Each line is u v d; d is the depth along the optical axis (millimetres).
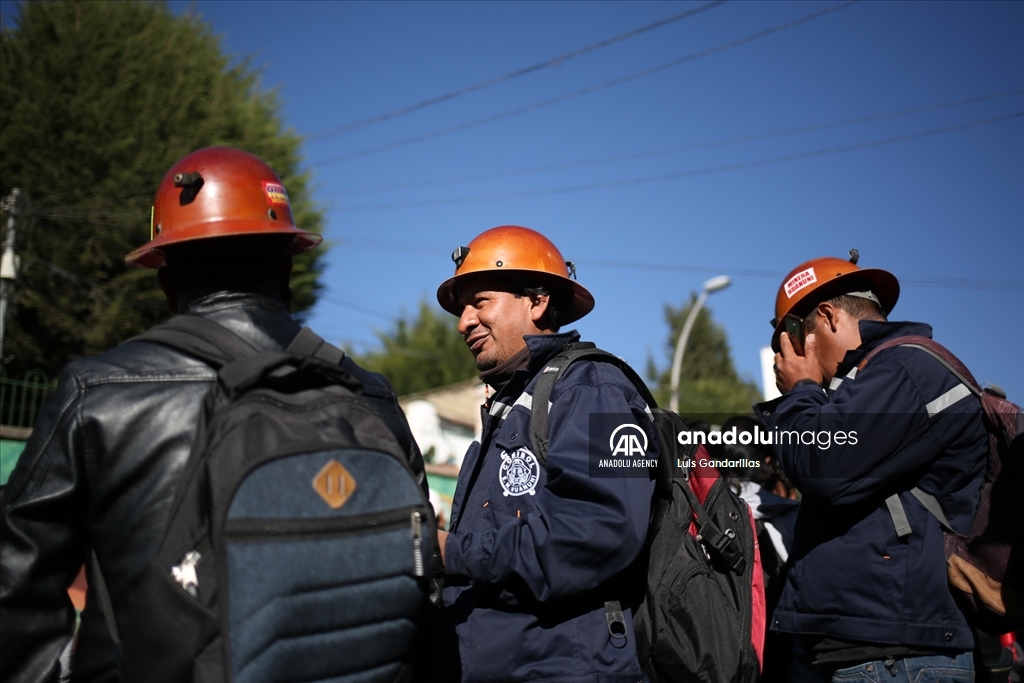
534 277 2854
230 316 1889
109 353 1818
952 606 2660
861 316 3275
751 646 2539
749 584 2607
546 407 2473
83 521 1739
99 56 15273
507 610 2359
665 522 2553
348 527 1655
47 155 14211
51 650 1678
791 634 3115
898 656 2670
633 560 2283
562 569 2219
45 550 1676
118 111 15023
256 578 1550
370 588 1668
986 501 2645
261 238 1962
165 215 1971
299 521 1604
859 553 2762
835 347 3268
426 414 12734
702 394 38969
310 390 1806
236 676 1513
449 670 2396
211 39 17719
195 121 15977
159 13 17016
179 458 1713
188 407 1748
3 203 12453
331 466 1670
